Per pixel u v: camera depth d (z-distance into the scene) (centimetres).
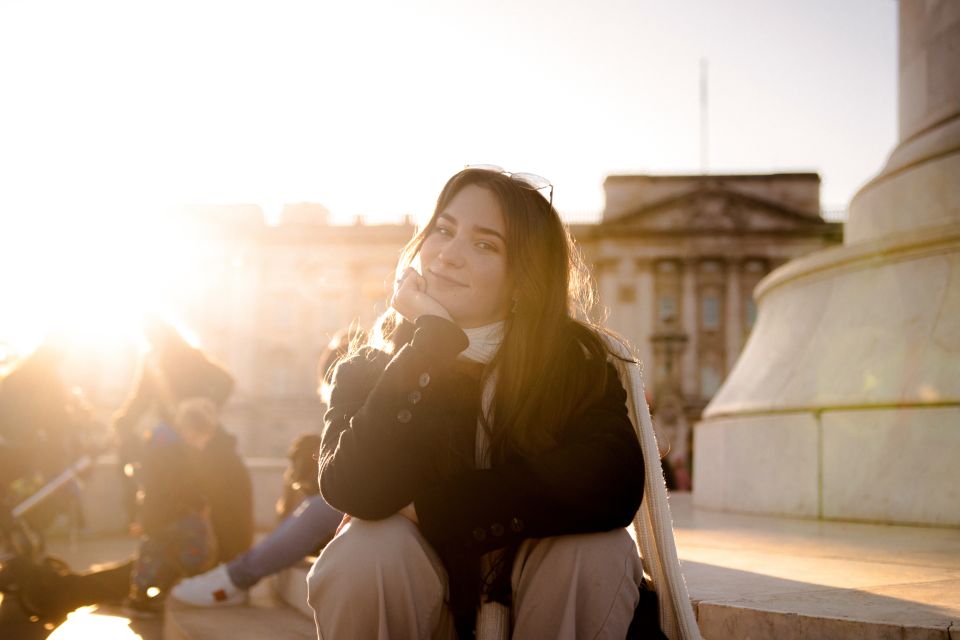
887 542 333
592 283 177
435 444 145
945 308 421
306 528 342
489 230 156
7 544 415
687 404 5250
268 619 310
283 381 5900
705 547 315
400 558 143
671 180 5603
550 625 144
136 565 393
